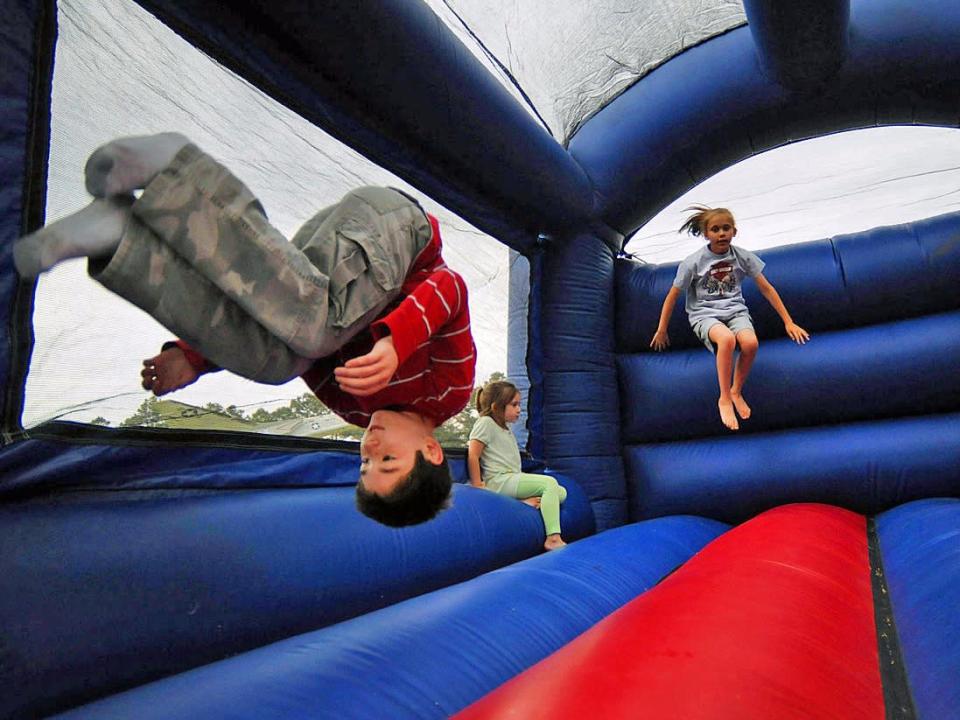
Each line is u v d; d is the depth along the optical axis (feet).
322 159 11.35
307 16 9.52
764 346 16.63
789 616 6.16
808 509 13.67
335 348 5.12
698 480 16.38
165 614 6.60
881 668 5.73
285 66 10.12
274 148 10.47
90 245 4.09
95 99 7.87
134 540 6.83
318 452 10.03
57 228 4.04
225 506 8.03
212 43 9.23
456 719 4.25
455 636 6.31
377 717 4.79
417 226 5.48
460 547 10.55
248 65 9.75
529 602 7.54
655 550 11.30
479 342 16.43
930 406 15.49
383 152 12.30
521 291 17.81
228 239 4.42
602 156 17.12
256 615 7.34
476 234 15.74
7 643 5.59
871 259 16.12
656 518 15.83
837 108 16.05
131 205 4.32
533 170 14.70
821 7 13.39
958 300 15.74
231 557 7.41
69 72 7.54
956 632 5.63
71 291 7.45
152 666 6.45
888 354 15.64
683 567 9.25
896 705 5.04
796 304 16.48
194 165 4.33
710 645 5.20
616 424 17.28
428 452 5.45
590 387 17.01
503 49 14.28
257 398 10.07
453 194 14.16
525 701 4.27
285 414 10.59
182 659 6.68
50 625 5.86
